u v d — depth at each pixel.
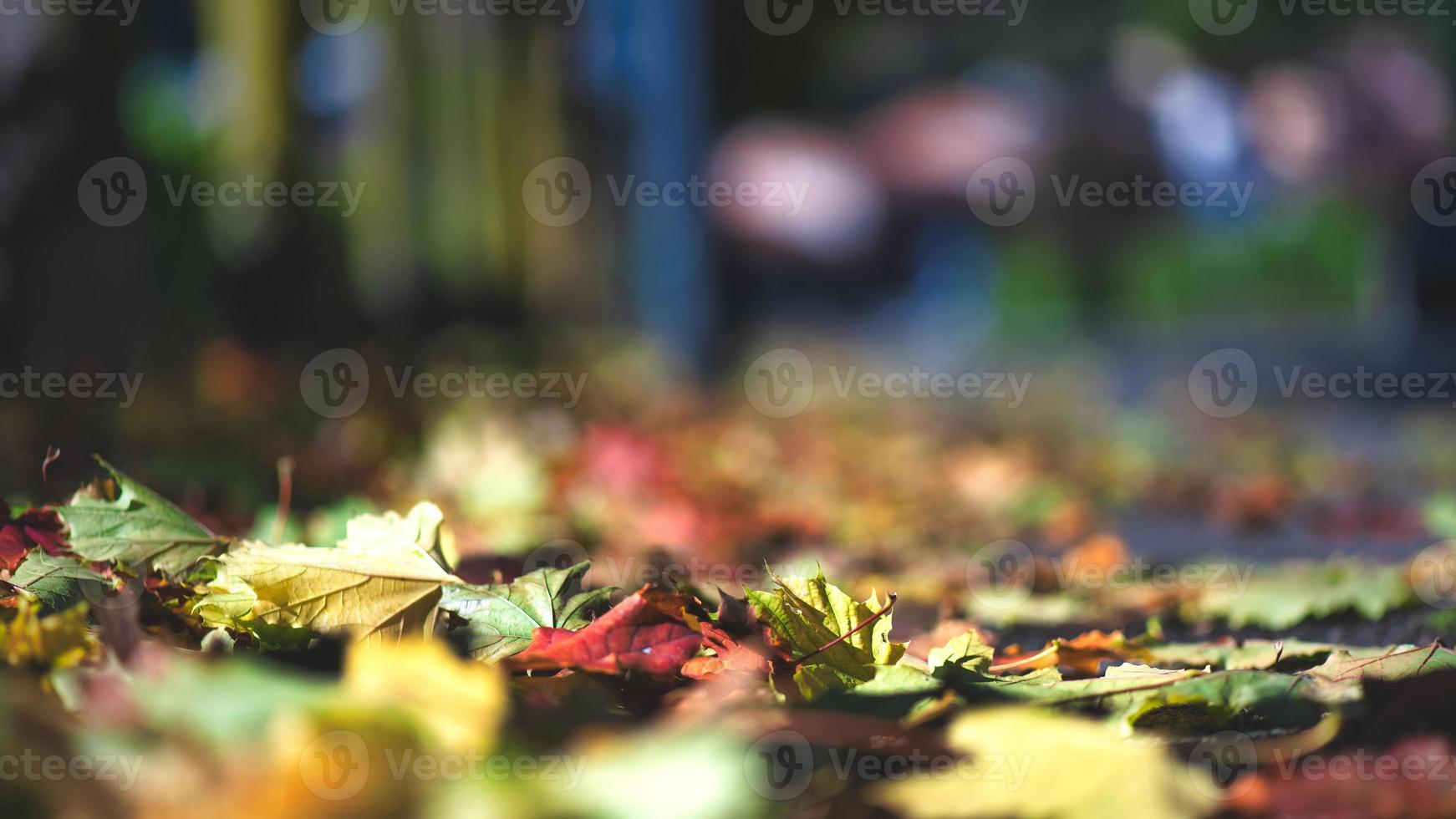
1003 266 18.28
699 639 1.35
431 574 1.50
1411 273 14.24
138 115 6.77
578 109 9.45
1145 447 6.73
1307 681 1.29
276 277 7.04
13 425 4.38
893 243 17.00
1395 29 15.70
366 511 2.25
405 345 7.74
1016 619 2.50
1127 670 1.37
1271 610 2.44
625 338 9.56
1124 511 4.79
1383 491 5.19
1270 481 5.07
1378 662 1.46
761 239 15.24
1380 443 6.99
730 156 15.59
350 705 0.89
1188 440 7.34
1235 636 2.31
